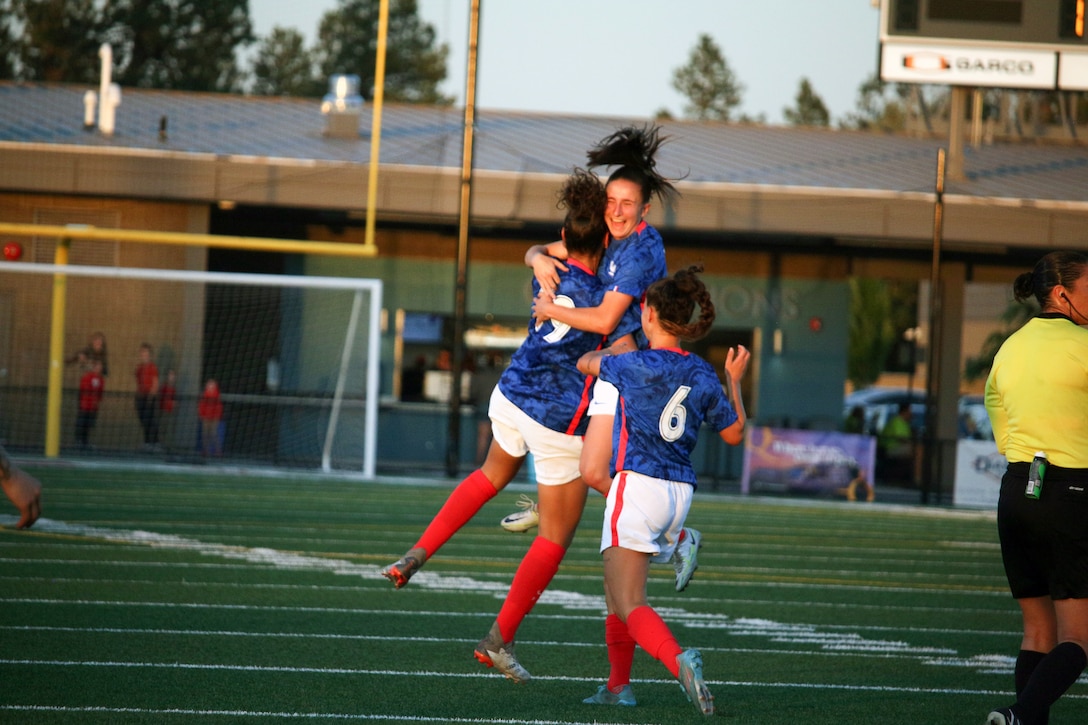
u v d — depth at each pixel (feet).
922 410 323.16
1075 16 229.25
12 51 583.17
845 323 275.39
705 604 100.07
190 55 610.24
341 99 276.21
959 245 254.88
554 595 100.99
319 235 268.82
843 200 250.37
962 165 274.98
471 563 116.16
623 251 60.95
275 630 79.66
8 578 94.63
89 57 589.73
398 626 83.10
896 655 80.07
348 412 254.88
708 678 70.54
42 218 246.47
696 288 57.47
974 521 191.11
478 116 310.45
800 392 275.18
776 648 81.51
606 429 58.29
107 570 101.19
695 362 57.47
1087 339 53.72
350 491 185.78
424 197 243.60
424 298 270.05
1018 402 54.39
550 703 61.82
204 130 272.31
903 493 248.52
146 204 247.91
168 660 68.74
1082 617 52.70
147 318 247.50
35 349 243.81
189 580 98.63
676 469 56.29
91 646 71.56
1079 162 301.43
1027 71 230.27
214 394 232.12
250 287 261.44
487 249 271.08
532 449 62.44
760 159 283.18
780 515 186.60
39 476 182.39
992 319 431.02
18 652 68.90
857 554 140.97
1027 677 55.42
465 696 62.75
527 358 63.00
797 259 274.98
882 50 232.12
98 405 231.50
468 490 64.18
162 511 146.51
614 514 55.72
